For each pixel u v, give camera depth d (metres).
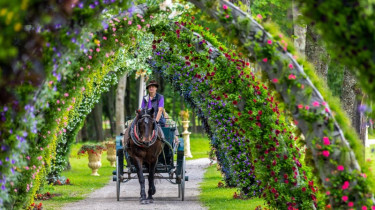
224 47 16.27
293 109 9.93
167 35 16.66
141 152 18.97
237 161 19.53
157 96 19.84
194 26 16.84
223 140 19.80
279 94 10.11
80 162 45.47
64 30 8.71
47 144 13.74
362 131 20.17
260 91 14.17
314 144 9.84
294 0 8.13
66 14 8.04
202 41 16.31
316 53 19.81
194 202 19.75
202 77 20.06
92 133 74.25
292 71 9.91
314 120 9.78
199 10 10.53
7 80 8.21
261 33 9.91
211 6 10.09
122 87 50.16
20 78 8.35
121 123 50.12
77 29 8.88
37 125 11.71
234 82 14.82
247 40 9.98
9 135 9.16
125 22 14.90
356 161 9.89
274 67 9.91
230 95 14.52
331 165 9.76
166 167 20.16
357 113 20.23
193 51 16.41
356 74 8.08
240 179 19.80
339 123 10.03
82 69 13.91
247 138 15.32
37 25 8.42
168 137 20.17
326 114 9.81
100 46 14.52
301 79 9.92
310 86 9.91
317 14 7.89
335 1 7.57
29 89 8.84
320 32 8.08
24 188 13.55
